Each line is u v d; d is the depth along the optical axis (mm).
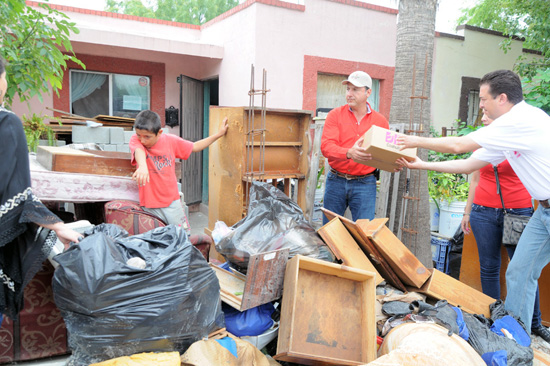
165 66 7188
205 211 6789
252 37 5980
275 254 2385
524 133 2510
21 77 4191
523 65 7648
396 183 4164
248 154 3395
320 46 6578
